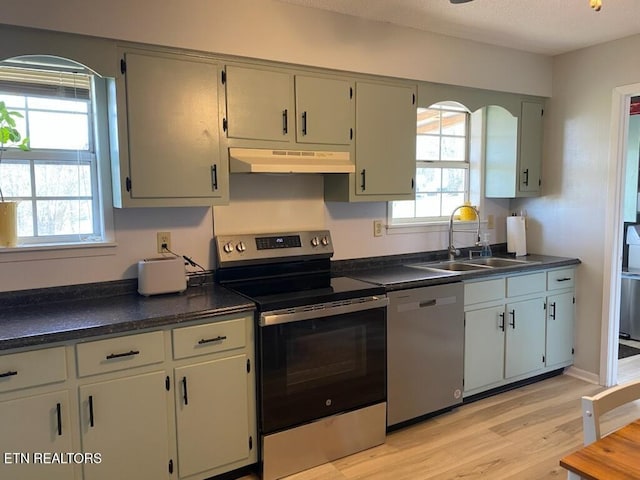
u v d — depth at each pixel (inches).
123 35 86.4
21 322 78.4
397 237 137.4
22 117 91.6
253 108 100.7
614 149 132.3
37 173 94.3
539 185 150.6
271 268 114.4
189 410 86.0
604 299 137.3
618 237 135.0
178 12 91.1
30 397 72.3
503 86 136.7
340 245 127.3
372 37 114.0
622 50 129.0
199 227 107.8
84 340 75.7
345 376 100.9
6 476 71.7
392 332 107.7
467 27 119.6
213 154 97.3
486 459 101.0
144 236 101.7
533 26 119.3
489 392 131.7
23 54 80.2
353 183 115.1
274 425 93.4
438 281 114.2
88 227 99.5
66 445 75.6
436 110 146.9
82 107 97.2
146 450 82.4
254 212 114.2
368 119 116.0
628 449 47.7
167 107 92.0
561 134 145.6
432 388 115.5
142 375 81.0
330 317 97.5
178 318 82.8
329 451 100.3
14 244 90.0
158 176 92.2
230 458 91.0
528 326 134.3
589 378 142.3
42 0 79.7
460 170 153.5
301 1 102.2
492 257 147.8
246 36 98.3
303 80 106.2
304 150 107.3
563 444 106.4
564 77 143.5
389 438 110.0
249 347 91.2
